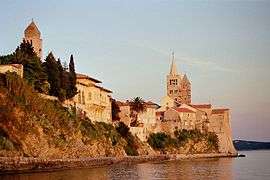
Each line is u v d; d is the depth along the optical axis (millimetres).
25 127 121750
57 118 139500
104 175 109438
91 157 150125
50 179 92438
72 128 145625
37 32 187500
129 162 175125
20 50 155000
